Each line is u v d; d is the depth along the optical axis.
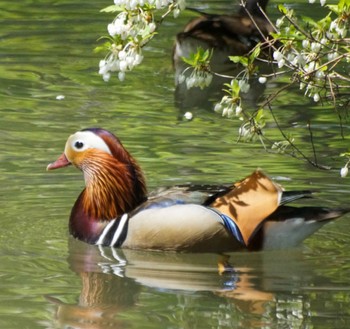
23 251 12.38
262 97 19.22
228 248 12.43
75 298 10.96
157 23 11.34
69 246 12.70
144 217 12.62
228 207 12.43
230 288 11.31
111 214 12.95
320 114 18.00
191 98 19.12
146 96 19.20
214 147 16.12
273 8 24.86
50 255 12.30
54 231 13.10
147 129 17.09
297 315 10.54
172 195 12.74
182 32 21.80
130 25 11.10
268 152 15.86
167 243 12.51
